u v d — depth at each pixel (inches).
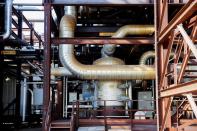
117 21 928.9
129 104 870.4
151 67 826.2
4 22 788.6
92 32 932.0
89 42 656.4
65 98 948.6
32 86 1341.0
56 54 1050.1
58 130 675.4
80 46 1045.8
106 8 856.3
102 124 722.2
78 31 916.6
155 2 456.4
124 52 1031.6
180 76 351.3
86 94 932.0
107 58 863.7
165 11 431.2
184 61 345.1
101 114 856.9
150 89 1036.5
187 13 309.7
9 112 1184.8
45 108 648.4
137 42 660.7
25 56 954.7
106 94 855.7
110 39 658.2
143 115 840.3
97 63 858.8
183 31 330.3
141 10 863.7
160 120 434.9
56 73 861.2
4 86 1147.9
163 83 425.1
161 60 443.8
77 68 810.2
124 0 659.4
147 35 874.8
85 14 868.0
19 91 1029.2
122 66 824.3
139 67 824.3
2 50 882.1
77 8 847.7
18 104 1023.0
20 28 1010.7
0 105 880.3
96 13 872.9
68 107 959.0
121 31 828.0
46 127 641.0
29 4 1050.7
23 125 1115.3
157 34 449.1
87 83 936.9
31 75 1143.6
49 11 657.6
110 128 682.2
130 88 875.4
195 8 295.6
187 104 642.2
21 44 964.6
